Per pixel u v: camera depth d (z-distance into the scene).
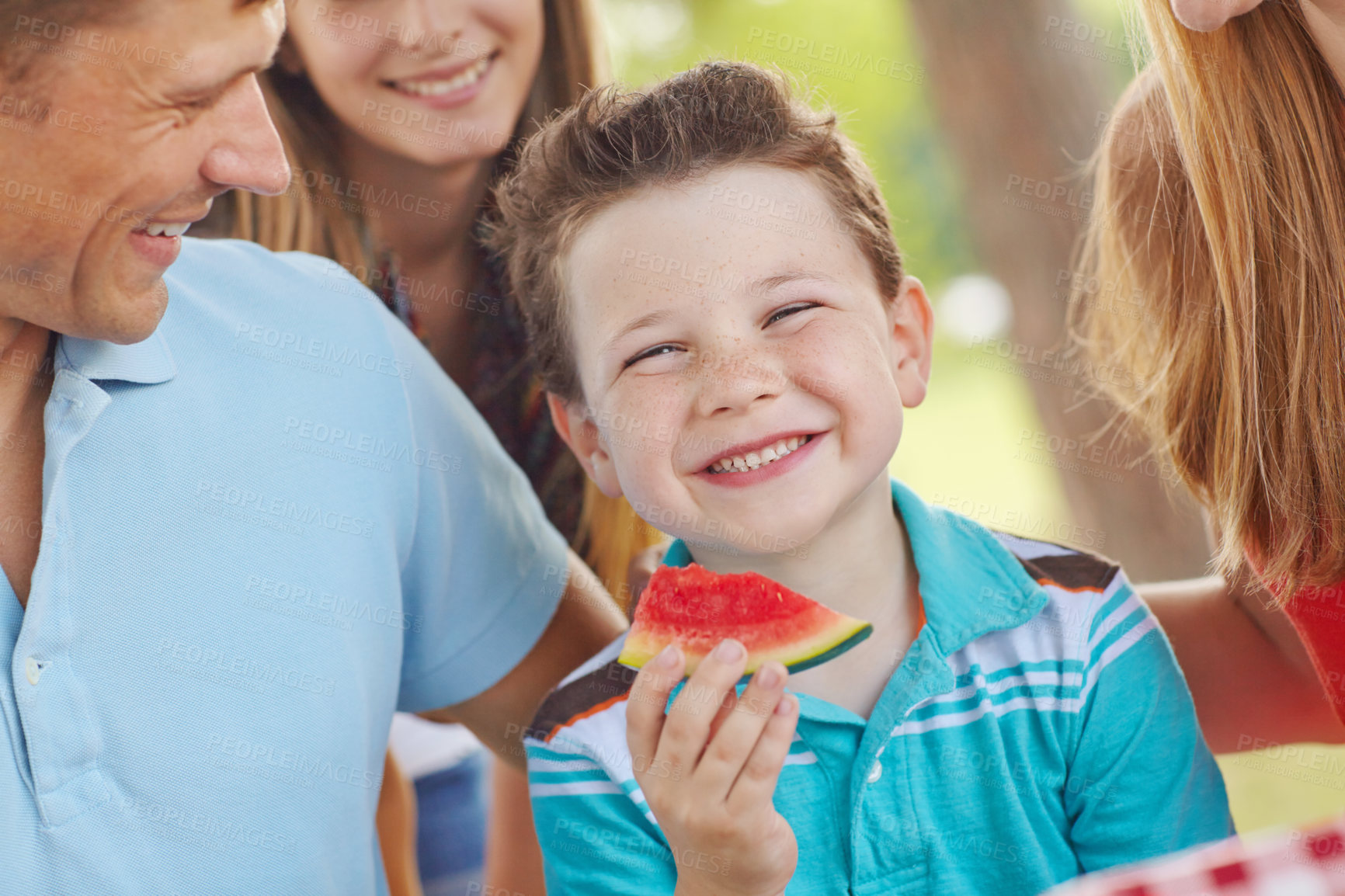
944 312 9.51
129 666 1.56
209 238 3.01
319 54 2.79
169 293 1.73
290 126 2.91
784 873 1.58
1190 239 2.15
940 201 9.44
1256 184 1.83
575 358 1.99
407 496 1.97
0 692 1.43
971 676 1.82
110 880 1.50
